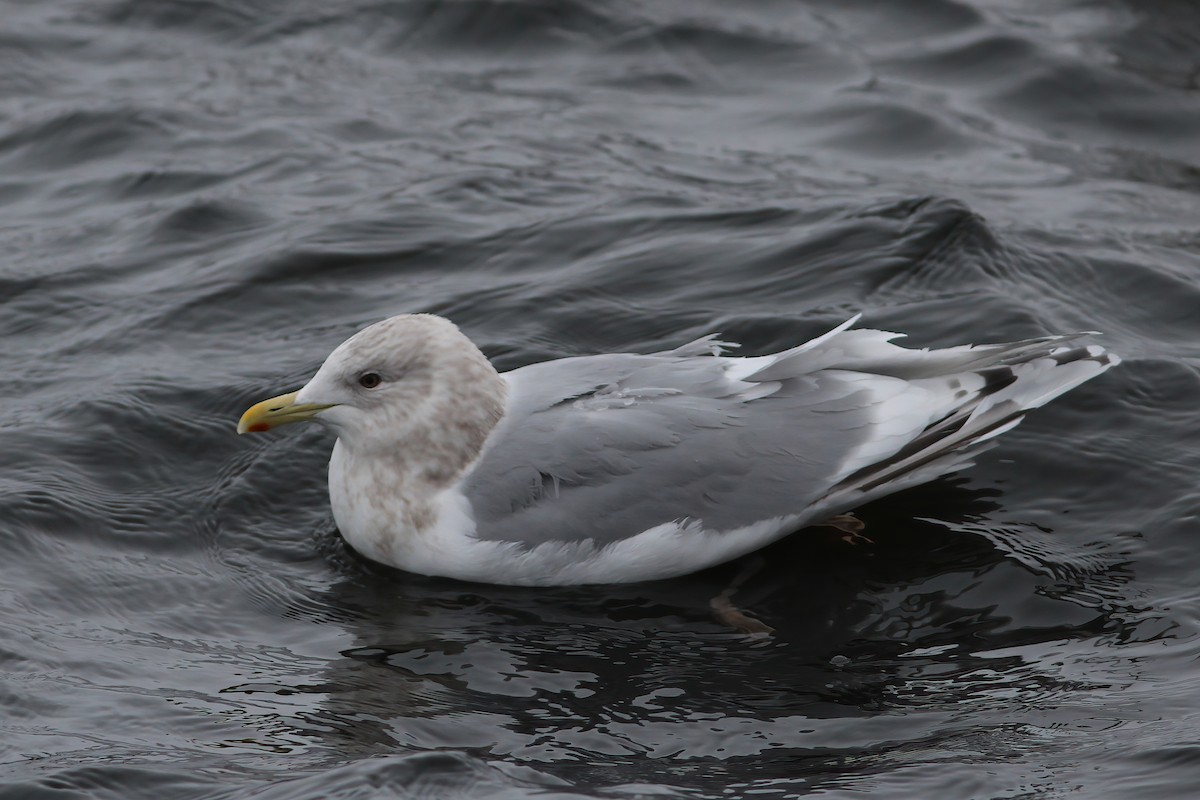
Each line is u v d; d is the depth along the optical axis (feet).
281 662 34.37
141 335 47.91
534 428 37.91
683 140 60.64
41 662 33.50
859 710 32.17
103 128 61.11
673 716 32.19
